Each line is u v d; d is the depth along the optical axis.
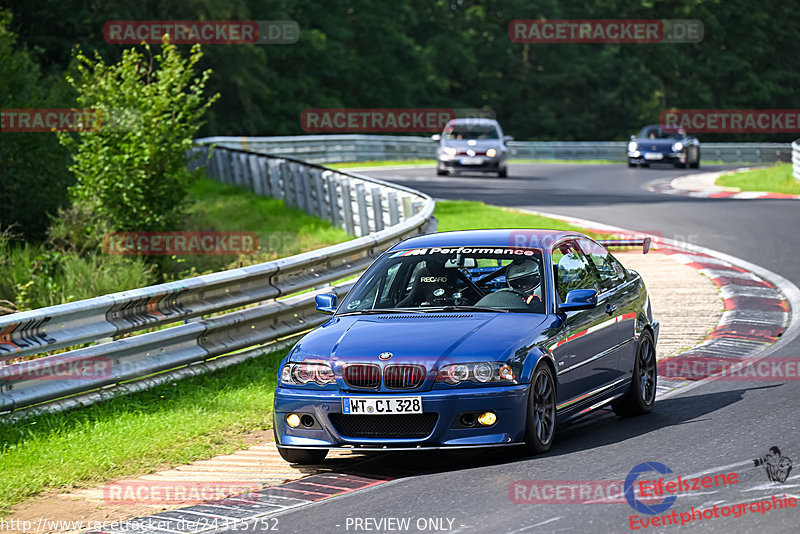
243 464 27.61
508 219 80.62
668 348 41.38
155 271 71.44
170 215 78.56
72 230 73.12
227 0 188.62
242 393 34.41
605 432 29.19
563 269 29.67
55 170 82.12
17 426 30.42
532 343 26.36
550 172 147.25
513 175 139.38
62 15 155.75
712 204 94.56
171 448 28.84
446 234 31.62
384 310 28.64
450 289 28.89
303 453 27.03
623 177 136.12
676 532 19.52
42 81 91.88
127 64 75.12
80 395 33.38
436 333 26.34
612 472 24.16
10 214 81.00
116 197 73.88
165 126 74.31
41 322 32.09
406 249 30.61
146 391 34.62
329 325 28.23
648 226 79.00
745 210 88.69
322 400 25.78
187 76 76.25
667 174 142.88
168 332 35.81
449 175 135.25
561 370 27.47
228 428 31.02
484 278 29.00
